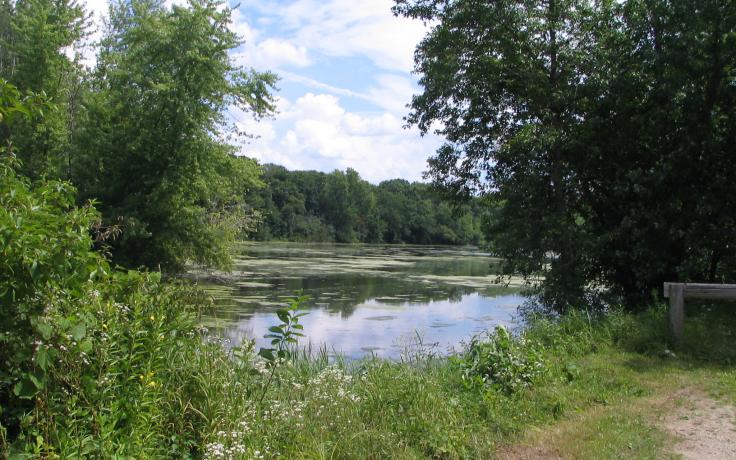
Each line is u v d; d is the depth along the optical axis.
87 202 3.94
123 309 4.09
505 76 14.67
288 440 4.20
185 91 20.41
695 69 11.79
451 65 14.36
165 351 4.34
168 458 3.71
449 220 93.94
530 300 14.52
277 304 17.36
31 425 3.33
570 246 12.74
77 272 3.52
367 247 71.38
